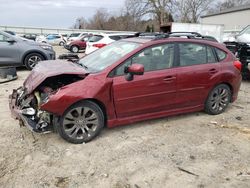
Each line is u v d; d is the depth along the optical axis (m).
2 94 7.27
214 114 5.85
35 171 3.71
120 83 4.54
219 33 24.23
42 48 11.06
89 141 4.53
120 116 4.71
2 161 3.92
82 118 4.41
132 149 4.32
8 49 10.45
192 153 4.25
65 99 4.18
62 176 3.62
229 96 5.96
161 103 5.02
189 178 3.62
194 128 5.17
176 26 23.66
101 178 3.59
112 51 5.18
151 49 4.88
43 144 4.41
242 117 5.82
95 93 4.35
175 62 5.10
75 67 4.78
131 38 5.55
